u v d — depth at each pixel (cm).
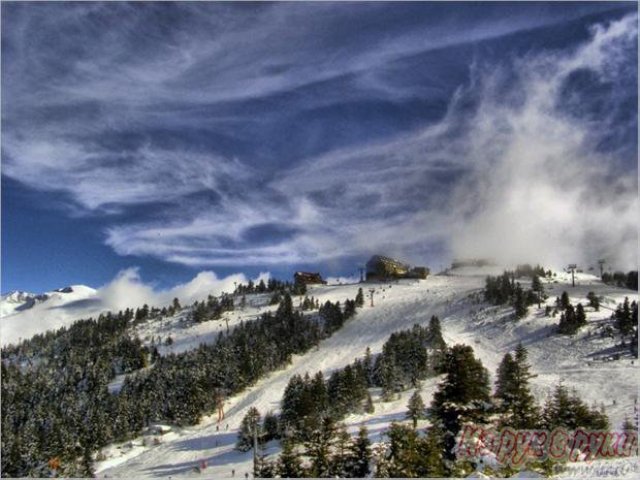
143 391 15488
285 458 5647
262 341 17250
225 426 12369
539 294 18838
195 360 17350
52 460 10925
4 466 10775
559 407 6172
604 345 13100
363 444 5325
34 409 14738
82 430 13012
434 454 4009
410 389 12094
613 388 9869
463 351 4453
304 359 17162
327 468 5469
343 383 11094
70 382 17850
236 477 8488
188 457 10638
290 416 9912
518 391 5956
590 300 16875
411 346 13638
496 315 17550
